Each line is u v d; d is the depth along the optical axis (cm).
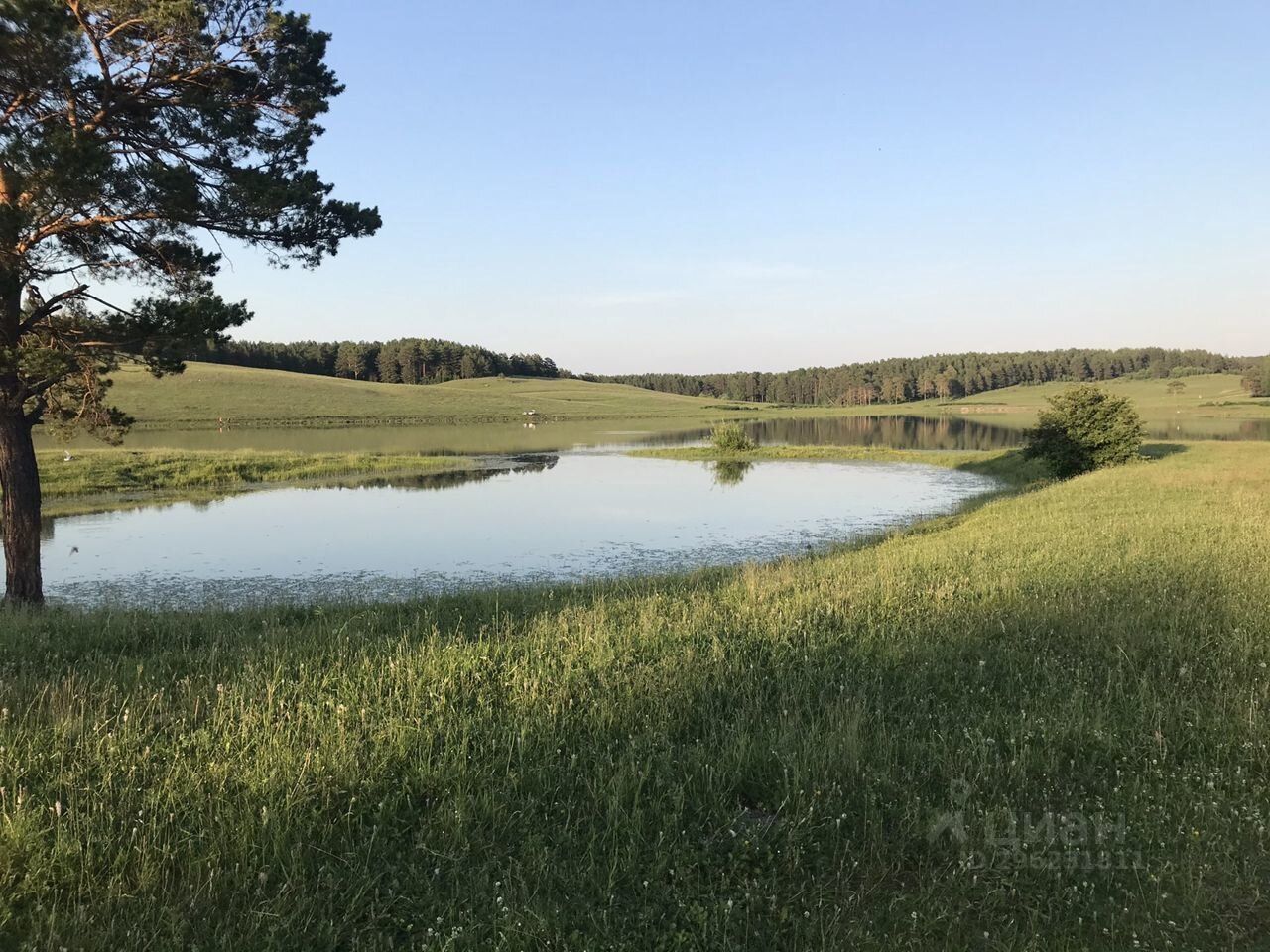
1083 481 2605
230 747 480
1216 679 593
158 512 2606
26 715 507
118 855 362
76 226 1095
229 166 1244
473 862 374
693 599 954
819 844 385
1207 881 351
